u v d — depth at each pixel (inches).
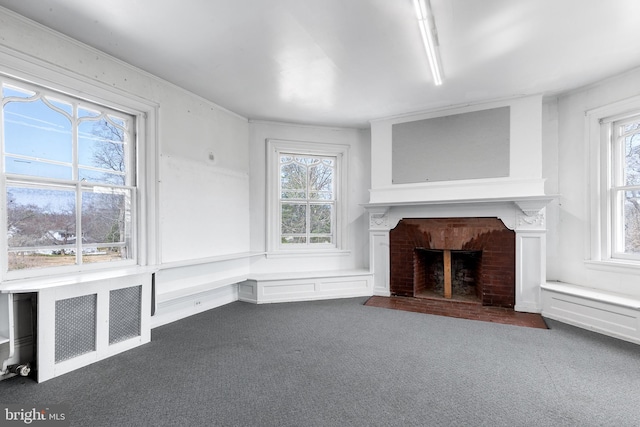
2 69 83.0
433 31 91.2
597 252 131.1
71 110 100.3
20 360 85.4
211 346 103.9
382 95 140.3
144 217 119.3
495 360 93.0
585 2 80.0
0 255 83.8
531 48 102.0
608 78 125.0
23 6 81.4
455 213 153.7
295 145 180.9
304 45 100.7
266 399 72.9
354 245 189.2
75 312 88.0
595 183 131.9
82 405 70.5
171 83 129.0
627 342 105.6
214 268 150.9
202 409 69.1
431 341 107.7
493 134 146.6
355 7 81.7
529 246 139.9
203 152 145.2
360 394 75.0
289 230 183.8
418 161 162.1
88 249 104.7
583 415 66.9
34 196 91.7
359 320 130.8
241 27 90.8
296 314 139.4
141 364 90.7
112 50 103.7
